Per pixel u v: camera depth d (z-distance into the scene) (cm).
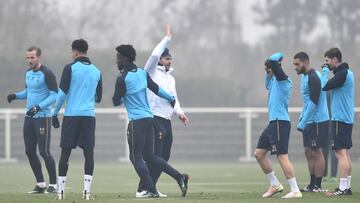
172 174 4144
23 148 9556
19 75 10506
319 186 4681
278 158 4153
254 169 7756
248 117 9975
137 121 4056
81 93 3931
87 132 3947
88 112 3934
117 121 9738
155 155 4144
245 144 9975
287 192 4512
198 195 4300
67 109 3925
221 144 9981
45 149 4609
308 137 4641
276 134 4131
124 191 5000
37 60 4575
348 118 4362
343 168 4341
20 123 9581
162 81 4291
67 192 4712
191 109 9988
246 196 4212
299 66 4500
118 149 9706
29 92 4594
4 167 8019
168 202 3769
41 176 4650
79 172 7088
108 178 6406
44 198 4016
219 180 6159
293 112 9875
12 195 4344
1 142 9519
